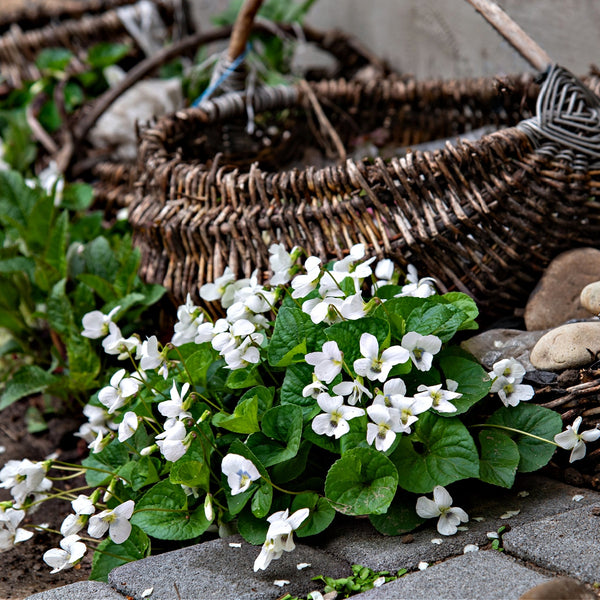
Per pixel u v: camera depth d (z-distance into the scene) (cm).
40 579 104
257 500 100
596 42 127
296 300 104
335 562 98
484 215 108
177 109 164
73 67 173
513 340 106
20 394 115
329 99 141
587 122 110
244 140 133
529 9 135
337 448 101
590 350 102
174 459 100
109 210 140
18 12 202
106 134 156
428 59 162
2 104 174
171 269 114
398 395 99
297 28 165
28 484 103
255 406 101
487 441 101
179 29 189
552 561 96
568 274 108
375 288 106
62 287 115
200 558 99
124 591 97
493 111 127
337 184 108
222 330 103
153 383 105
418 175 108
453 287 109
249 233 110
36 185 123
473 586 94
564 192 108
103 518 99
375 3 182
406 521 100
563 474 103
